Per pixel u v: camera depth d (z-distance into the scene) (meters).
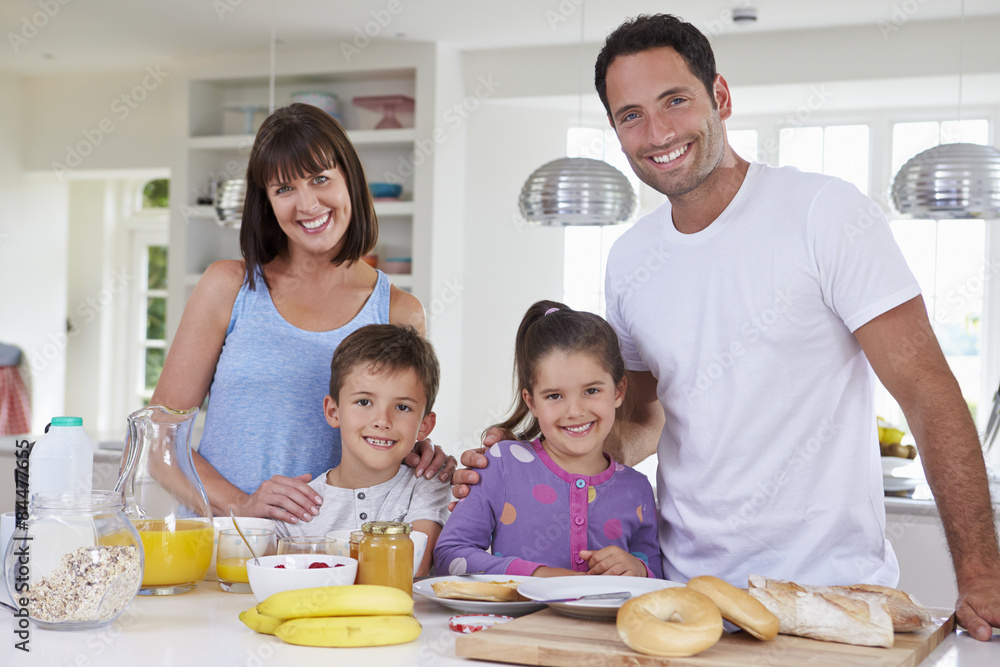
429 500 1.56
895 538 2.49
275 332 1.70
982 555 1.16
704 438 1.43
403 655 0.99
